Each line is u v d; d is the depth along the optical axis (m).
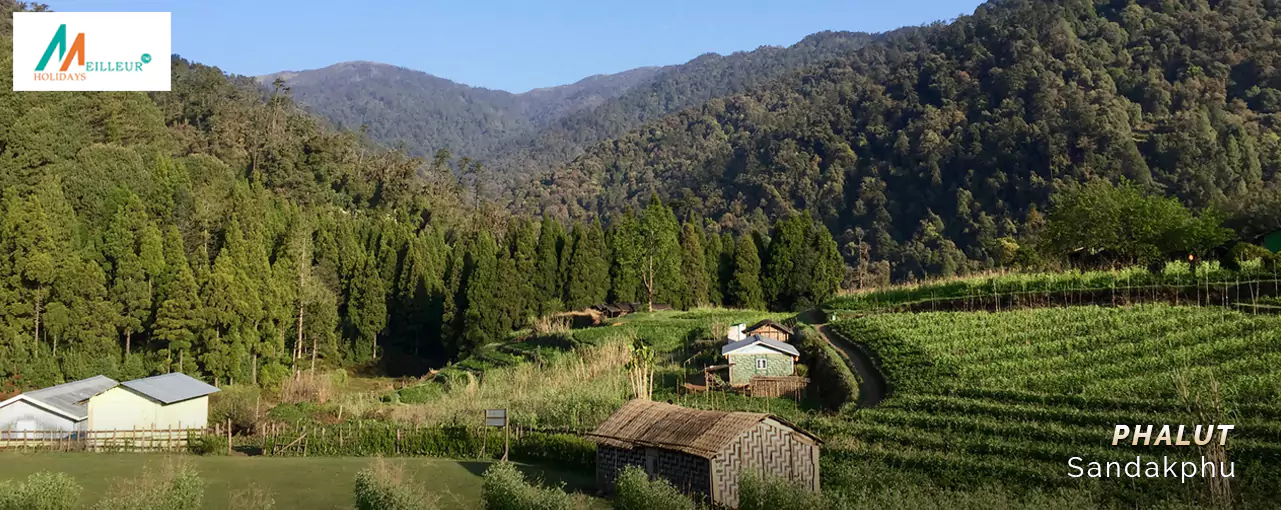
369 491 27.70
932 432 40.81
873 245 177.88
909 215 185.75
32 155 87.44
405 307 102.12
